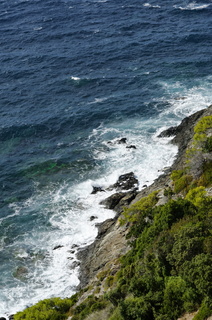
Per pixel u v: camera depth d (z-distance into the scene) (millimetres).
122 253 45219
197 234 31891
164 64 104688
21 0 158000
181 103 86375
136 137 77062
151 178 65062
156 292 29516
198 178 48812
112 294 33094
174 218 38750
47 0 157375
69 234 57312
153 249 34781
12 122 85375
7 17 142250
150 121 81500
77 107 89250
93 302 37656
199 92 90250
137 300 29422
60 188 66812
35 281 50531
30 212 62531
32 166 72812
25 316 40875
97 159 72312
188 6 144500
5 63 110812
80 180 67875
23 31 130375
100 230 55906
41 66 108125
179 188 49438
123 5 149250
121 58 109500
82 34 125938
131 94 92562
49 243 56375
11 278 51469
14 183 69312
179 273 29688
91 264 49281
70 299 43312
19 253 55281
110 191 64125
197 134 57531
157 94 91438
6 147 79062
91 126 82688
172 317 27156
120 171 68312
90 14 142000
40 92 96375
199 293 26922
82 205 62344
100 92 94688
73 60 110000
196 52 110062
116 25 131250
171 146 72562
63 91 96312
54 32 128500
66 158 73812
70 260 52938
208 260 28125
